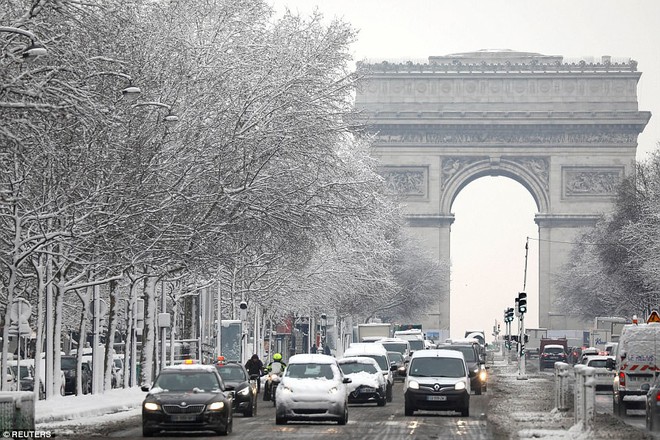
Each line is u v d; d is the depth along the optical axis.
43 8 107.06
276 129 165.50
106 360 157.62
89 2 114.81
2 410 74.88
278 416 110.12
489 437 93.88
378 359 161.75
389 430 102.19
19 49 104.56
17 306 123.44
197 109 155.88
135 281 159.88
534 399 153.12
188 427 93.69
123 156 132.00
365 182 174.25
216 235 161.12
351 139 180.25
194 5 166.50
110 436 93.75
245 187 160.62
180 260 157.25
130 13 129.00
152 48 146.38
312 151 169.12
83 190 133.38
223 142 158.38
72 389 179.00
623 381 126.75
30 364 164.88
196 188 158.00
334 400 109.56
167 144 151.25
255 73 167.00
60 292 140.38
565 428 101.25
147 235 147.88
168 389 98.06
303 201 169.50
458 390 122.38
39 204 128.50
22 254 122.38
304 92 168.50
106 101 128.00
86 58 112.50
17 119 103.94
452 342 189.12
